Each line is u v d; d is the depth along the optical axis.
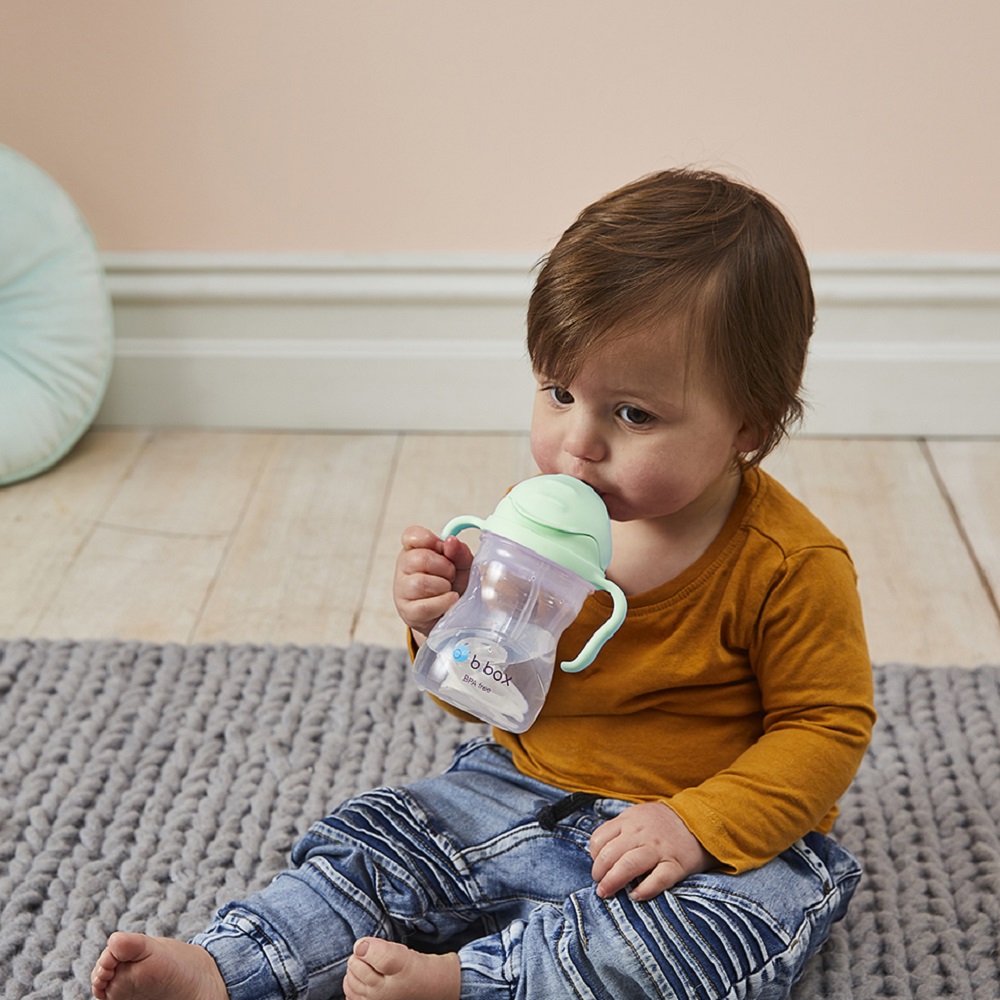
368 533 1.70
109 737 1.29
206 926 1.07
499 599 0.89
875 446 1.92
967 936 1.08
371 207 1.88
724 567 0.98
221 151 1.85
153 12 1.77
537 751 1.04
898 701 1.36
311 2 1.76
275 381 1.95
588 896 0.93
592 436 0.91
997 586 1.59
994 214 1.84
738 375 0.90
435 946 1.04
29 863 1.14
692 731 1.01
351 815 1.03
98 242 1.90
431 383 1.94
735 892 0.92
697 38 1.76
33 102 1.83
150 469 1.85
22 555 1.64
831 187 1.83
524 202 1.86
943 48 1.75
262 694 1.36
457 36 1.77
